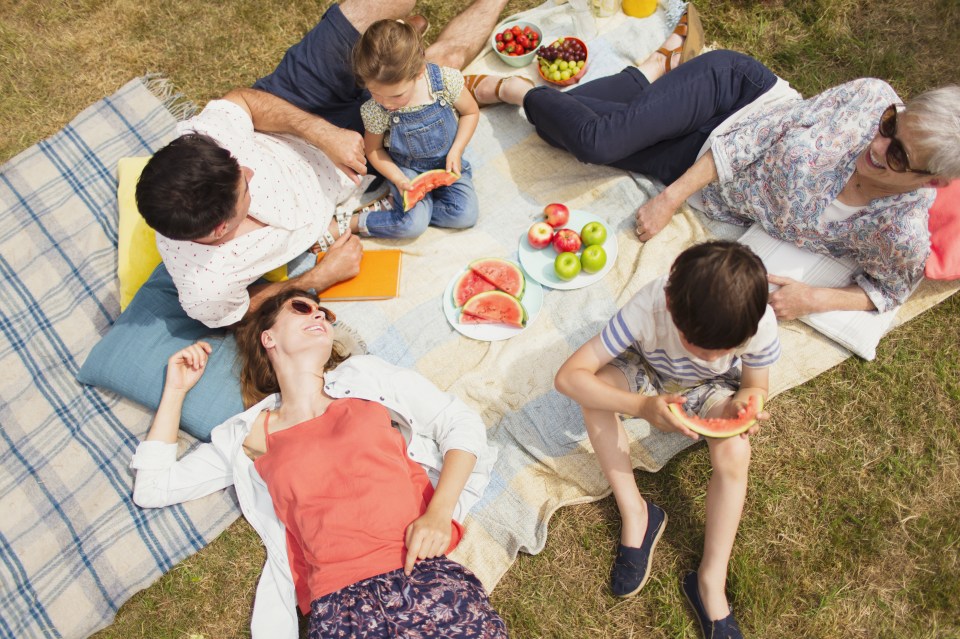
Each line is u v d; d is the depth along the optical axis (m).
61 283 3.67
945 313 3.39
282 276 3.60
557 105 3.58
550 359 3.34
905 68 4.07
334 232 3.70
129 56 4.45
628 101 3.72
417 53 3.03
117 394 3.34
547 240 3.53
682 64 3.48
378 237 3.75
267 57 4.44
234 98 3.41
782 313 3.25
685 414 2.45
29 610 2.93
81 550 3.03
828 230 3.16
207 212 2.61
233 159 2.73
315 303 3.13
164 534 3.07
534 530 3.02
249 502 2.98
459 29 4.02
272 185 3.19
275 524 2.91
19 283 3.67
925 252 2.96
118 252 3.65
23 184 3.90
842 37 4.18
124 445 3.24
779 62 4.18
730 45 4.25
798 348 3.32
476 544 3.02
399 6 3.51
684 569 2.95
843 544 2.96
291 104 3.44
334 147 3.30
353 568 2.57
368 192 3.89
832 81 4.10
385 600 2.48
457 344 3.44
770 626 2.83
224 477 3.09
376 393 2.96
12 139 4.23
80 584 2.98
